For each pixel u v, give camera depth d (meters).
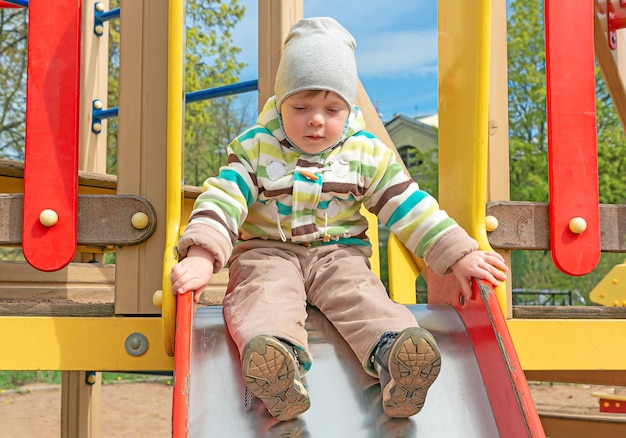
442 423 1.41
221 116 14.81
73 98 1.76
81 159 4.00
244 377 1.29
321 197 1.70
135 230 1.78
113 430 7.00
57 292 3.19
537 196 15.28
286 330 1.43
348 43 1.73
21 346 1.73
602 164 14.95
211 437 1.32
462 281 1.61
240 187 1.66
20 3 3.12
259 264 1.64
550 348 1.81
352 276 1.64
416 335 1.31
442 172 1.84
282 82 1.68
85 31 4.09
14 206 1.76
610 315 1.89
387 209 1.73
